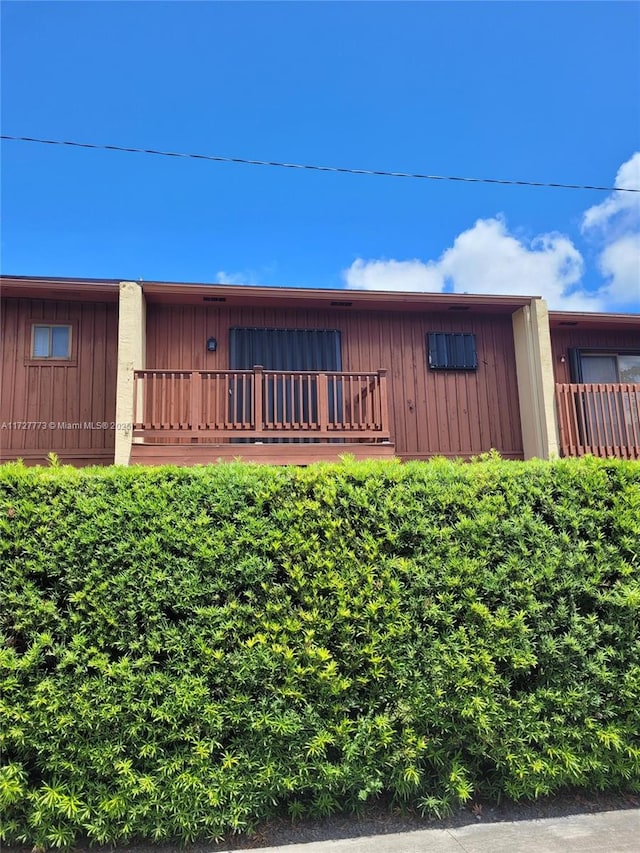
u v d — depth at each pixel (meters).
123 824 2.96
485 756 3.27
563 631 3.38
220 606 3.16
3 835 2.98
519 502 3.53
